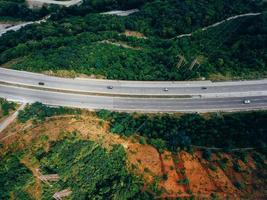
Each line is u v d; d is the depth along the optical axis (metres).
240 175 167.25
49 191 150.12
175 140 174.00
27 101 196.88
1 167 158.38
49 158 159.50
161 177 160.50
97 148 165.50
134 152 168.25
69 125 175.62
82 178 154.88
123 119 187.38
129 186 153.38
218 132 185.12
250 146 180.50
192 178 162.75
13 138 173.38
